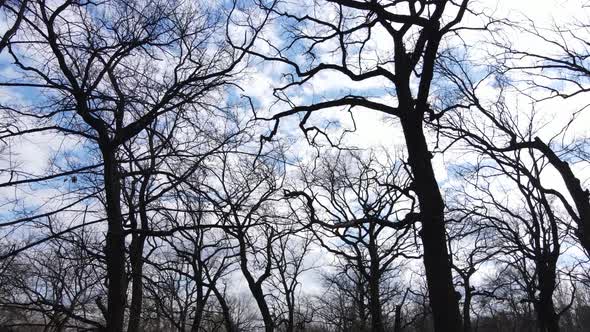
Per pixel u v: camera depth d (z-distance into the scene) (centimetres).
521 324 4312
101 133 977
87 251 1089
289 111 1120
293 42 1152
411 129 1039
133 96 1073
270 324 1931
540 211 2077
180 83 1050
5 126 924
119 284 1027
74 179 977
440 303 924
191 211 1085
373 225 1431
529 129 2039
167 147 1128
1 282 1196
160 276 1516
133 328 1478
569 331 5744
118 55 1034
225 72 1070
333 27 1122
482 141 1889
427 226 972
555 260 1984
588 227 1577
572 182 1627
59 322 1250
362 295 2875
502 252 2158
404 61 1082
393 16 1008
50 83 949
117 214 1017
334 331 3878
